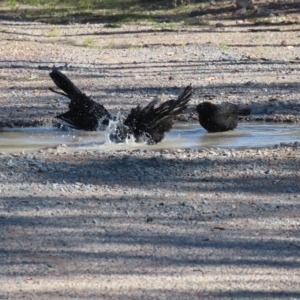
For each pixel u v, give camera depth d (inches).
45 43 1466.5
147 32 1707.7
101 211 411.5
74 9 2352.4
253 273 330.0
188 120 707.4
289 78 984.3
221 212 409.1
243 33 1649.9
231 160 517.0
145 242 366.3
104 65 1160.8
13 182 468.4
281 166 500.7
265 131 647.1
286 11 2001.7
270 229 383.9
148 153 541.6
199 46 1412.4
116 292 308.5
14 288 313.0
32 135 638.5
